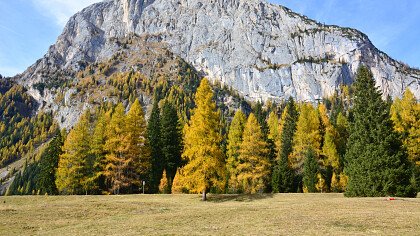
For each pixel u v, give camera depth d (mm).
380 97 40656
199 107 39469
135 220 23125
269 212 24609
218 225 19250
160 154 64250
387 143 36906
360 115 40688
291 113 77688
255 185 53906
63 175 53719
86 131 56062
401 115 51469
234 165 59094
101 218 25891
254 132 54312
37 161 151625
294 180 57125
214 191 55969
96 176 52844
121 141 52312
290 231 16406
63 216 26500
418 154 47594
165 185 57000
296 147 59500
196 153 39094
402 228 16359
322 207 26531
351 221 18875
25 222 23609
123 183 52156
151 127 70250
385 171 35844
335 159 57312
